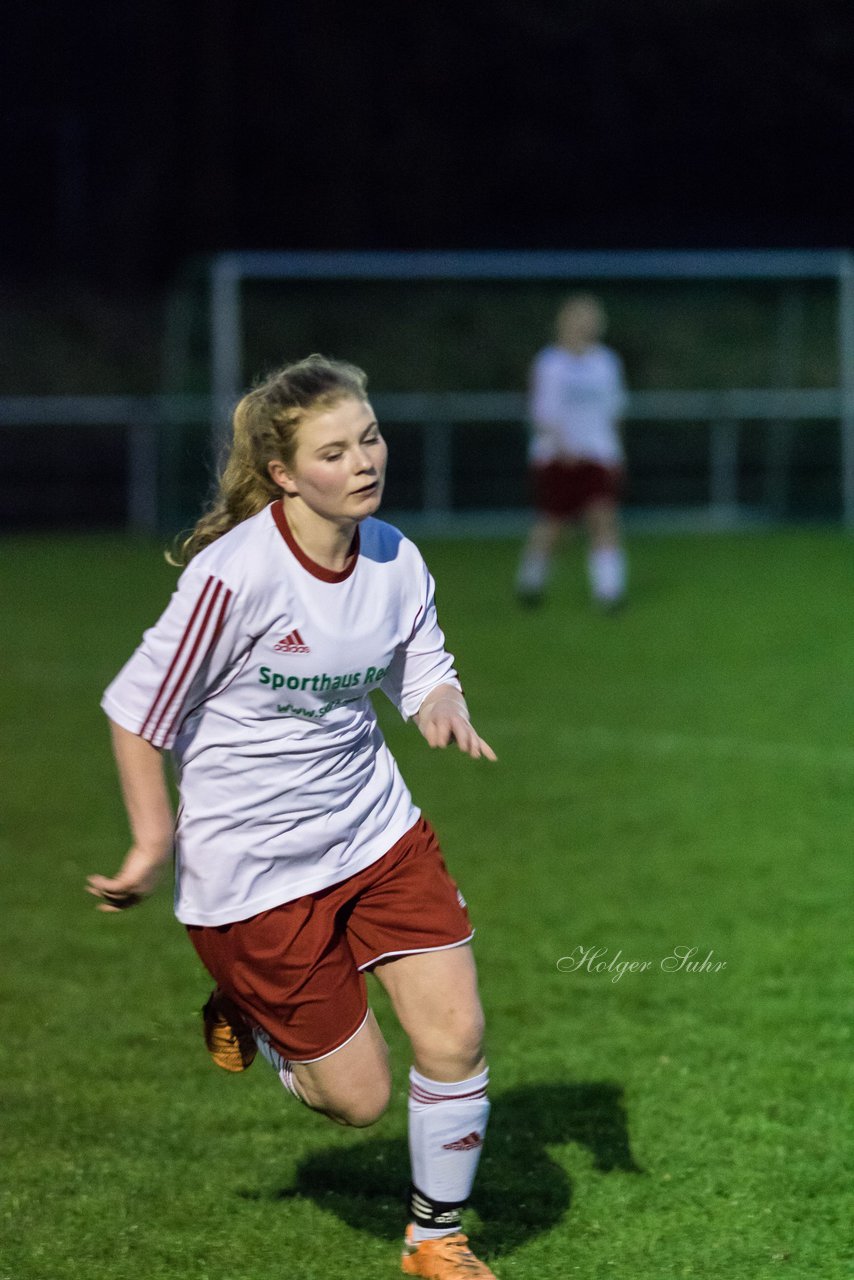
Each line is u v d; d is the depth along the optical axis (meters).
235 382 72.19
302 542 11.16
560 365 48.19
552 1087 15.47
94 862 23.55
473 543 70.56
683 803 26.48
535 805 26.53
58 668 39.72
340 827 11.52
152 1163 13.98
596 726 32.53
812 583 54.97
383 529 11.70
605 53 116.81
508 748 30.70
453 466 77.94
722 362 79.94
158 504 76.81
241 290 77.94
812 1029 16.84
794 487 78.88
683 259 76.06
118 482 82.12
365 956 11.61
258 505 11.39
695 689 36.25
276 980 11.43
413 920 11.53
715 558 63.12
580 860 23.31
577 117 117.88
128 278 110.00
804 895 21.47
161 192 110.44
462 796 27.20
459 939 11.60
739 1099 15.12
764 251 113.56
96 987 18.42
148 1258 12.37
